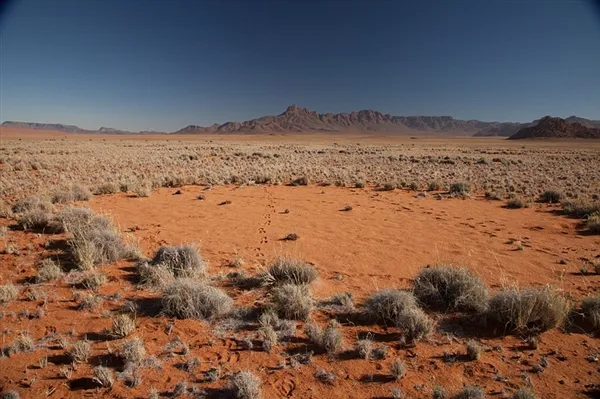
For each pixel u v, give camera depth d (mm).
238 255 8359
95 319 5348
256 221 11562
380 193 17438
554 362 4496
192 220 11492
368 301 5852
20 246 8172
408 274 7324
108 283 6543
